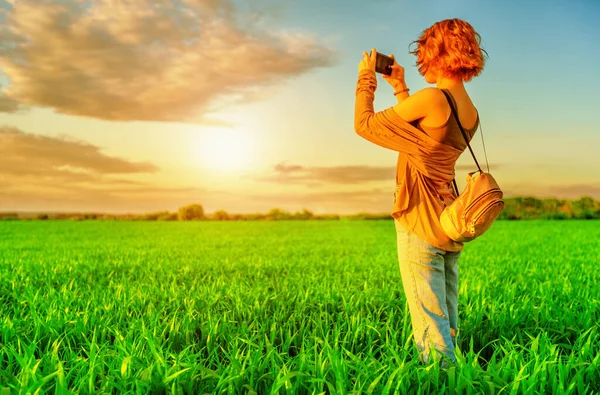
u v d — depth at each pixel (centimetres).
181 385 282
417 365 302
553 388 278
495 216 298
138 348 348
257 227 3509
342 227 3444
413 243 325
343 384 268
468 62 316
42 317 445
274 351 330
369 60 347
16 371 329
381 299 558
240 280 773
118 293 604
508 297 577
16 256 1230
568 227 2845
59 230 2948
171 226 3688
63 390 259
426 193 322
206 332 419
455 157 330
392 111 318
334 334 394
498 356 387
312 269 905
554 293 613
